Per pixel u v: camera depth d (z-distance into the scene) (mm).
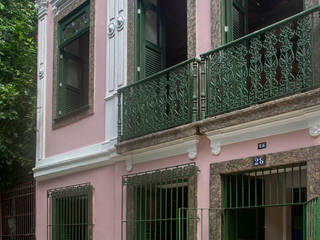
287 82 5543
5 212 11977
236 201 6113
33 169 10328
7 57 11469
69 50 10070
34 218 10625
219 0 6840
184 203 7055
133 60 8086
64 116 9648
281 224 7773
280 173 6168
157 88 7258
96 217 8445
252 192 6418
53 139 9992
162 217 7105
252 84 5941
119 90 7992
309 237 4840
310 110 5238
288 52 5902
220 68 6359
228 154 6195
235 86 6129
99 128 8695
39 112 10594
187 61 6750
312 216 4801
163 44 8664
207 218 6301
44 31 10820
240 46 6133
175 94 6945
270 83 5703
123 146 7660
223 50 6336
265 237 7270
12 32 11461
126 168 7789
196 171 6520
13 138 11109
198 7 7172
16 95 10625
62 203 9359
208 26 6969
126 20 8422
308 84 5336
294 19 5523
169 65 9273
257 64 6109
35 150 11297
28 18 12305
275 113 5531
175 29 9266
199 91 6680
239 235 6363
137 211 7430
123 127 7809
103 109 8656
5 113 10500
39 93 10695
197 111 6629
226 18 6859
